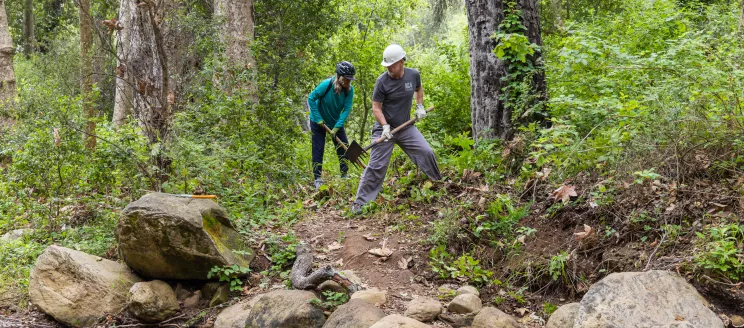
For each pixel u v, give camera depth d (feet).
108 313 16.11
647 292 12.16
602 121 19.33
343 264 17.54
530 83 21.83
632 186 16.16
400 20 61.52
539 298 15.06
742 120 15.98
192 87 25.35
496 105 22.53
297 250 17.80
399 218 19.72
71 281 16.65
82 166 21.34
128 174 20.47
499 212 18.01
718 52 19.89
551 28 34.55
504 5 22.33
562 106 21.11
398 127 20.26
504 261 16.44
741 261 12.78
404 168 23.79
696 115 16.47
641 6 31.53
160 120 22.00
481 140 22.49
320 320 14.16
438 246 17.29
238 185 22.35
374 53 44.01
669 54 20.98
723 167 15.52
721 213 14.35
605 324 11.75
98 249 18.56
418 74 20.42
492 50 22.43
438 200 20.08
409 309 14.12
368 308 13.58
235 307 15.67
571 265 15.17
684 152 16.06
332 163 29.19
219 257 16.38
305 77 44.19
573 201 17.11
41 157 20.63
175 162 20.57
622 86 21.16
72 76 36.99
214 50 28.30
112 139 20.47
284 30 47.32
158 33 21.58
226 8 33.35
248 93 26.18
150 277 16.98
